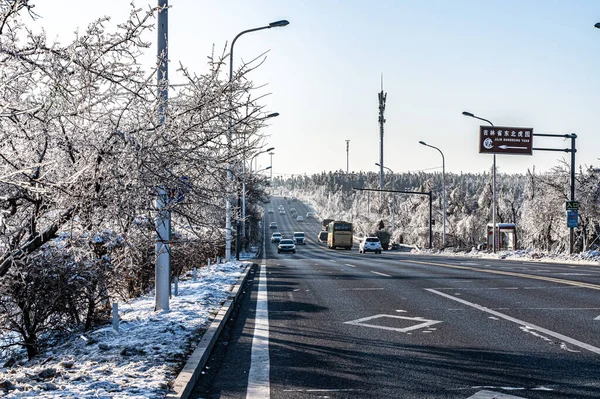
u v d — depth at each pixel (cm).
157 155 579
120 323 995
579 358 767
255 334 970
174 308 1146
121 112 571
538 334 939
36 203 570
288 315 1184
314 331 989
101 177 549
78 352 801
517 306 1264
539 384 638
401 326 1027
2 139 529
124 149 551
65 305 982
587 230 4528
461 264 2994
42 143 543
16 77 513
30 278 870
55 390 568
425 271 2380
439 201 10694
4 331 975
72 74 534
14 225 616
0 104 485
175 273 1867
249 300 1468
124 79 562
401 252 6588
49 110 534
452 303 1327
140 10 536
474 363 741
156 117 591
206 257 2788
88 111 556
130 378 621
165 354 739
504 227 4919
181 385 591
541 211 4762
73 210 568
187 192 611
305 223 17888
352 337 928
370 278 2052
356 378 672
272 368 727
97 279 976
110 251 914
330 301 1405
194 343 809
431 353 803
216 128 630
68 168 562
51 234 605
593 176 4494
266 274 2403
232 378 680
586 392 606
